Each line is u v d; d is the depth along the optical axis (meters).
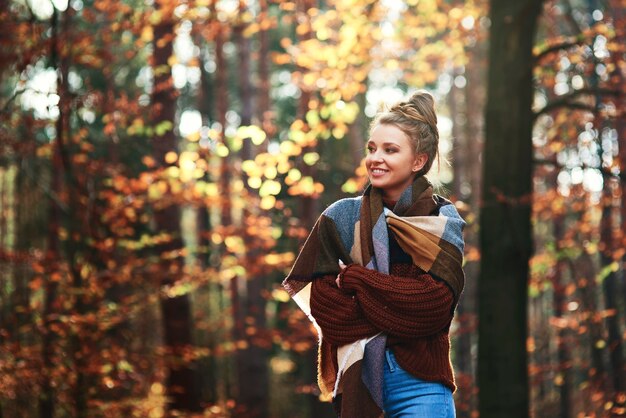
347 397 2.66
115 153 12.99
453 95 22.80
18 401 10.15
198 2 10.19
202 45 18.16
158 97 12.41
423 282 2.65
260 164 9.43
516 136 9.52
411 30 13.16
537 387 15.90
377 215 2.75
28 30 9.44
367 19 10.38
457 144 21.94
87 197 10.12
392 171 2.74
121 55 11.05
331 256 2.79
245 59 18.88
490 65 9.74
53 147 10.21
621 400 9.54
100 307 10.06
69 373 9.17
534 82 9.78
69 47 9.40
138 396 11.62
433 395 2.70
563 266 12.71
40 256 10.34
